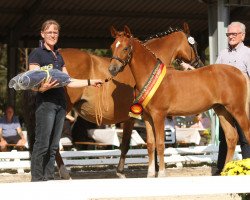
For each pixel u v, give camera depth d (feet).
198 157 53.36
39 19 80.33
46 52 28.78
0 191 14.20
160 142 36.78
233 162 22.53
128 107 39.27
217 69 38.09
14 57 82.07
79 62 37.09
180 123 71.72
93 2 76.79
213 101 37.91
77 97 37.65
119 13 81.30
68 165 50.60
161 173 36.73
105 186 14.99
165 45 40.47
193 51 41.09
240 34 39.19
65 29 86.22
